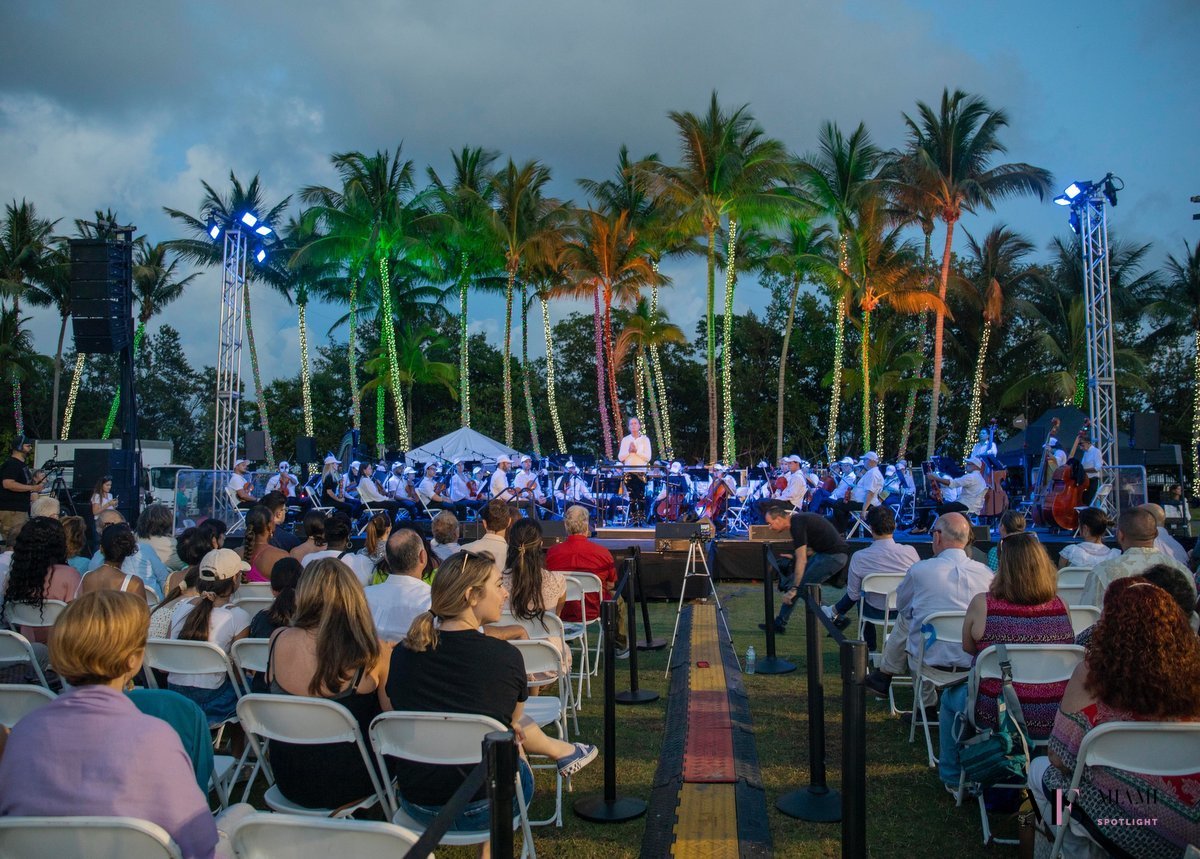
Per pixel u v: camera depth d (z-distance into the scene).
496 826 2.35
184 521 14.72
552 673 4.79
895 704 6.43
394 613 4.77
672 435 46.03
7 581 5.34
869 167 29.98
